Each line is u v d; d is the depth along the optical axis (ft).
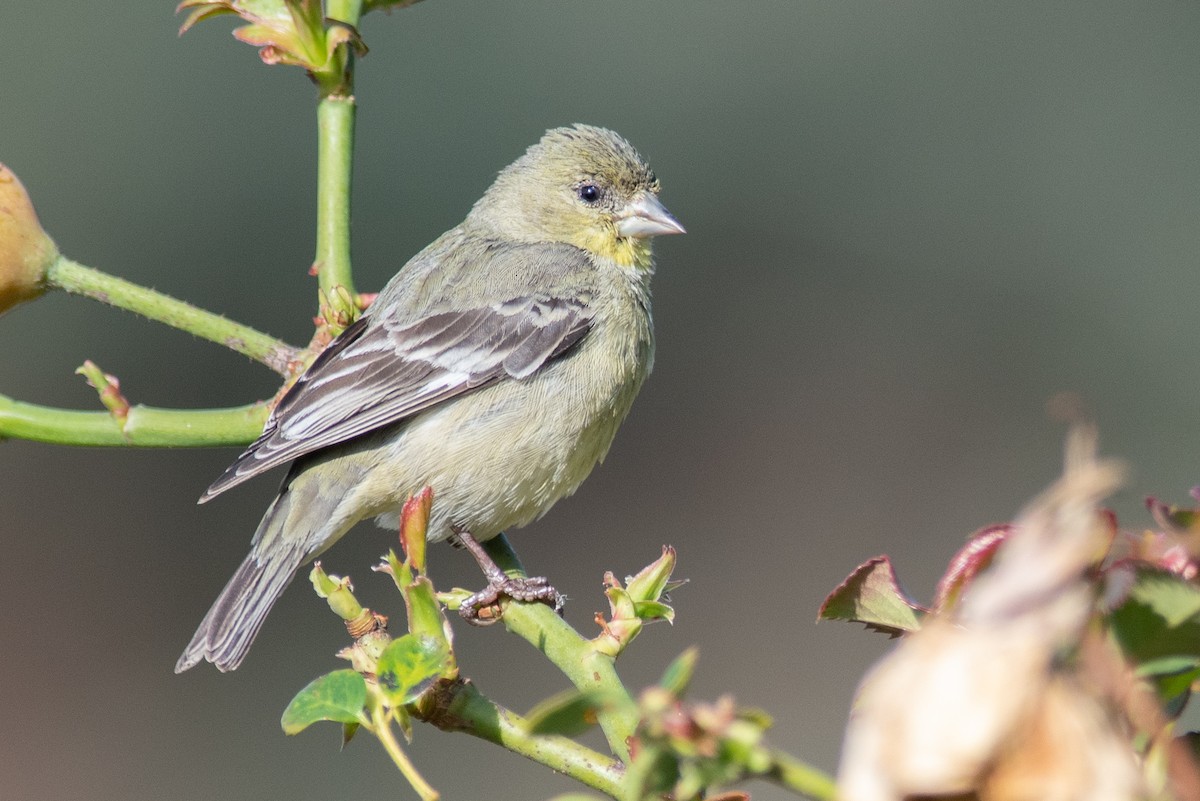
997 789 6.81
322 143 24.71
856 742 7.04
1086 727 6.88
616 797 14.47
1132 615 7.92
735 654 58.18
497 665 55.67
